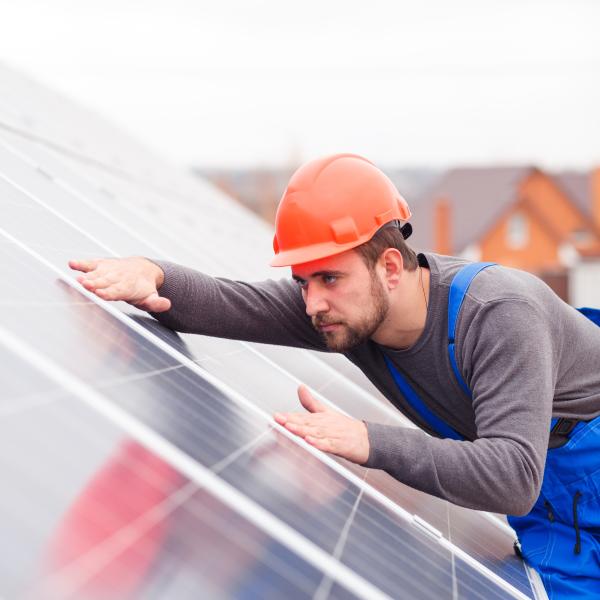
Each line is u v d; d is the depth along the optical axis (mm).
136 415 2135
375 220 3271
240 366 3898
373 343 3625
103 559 1464
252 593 1688
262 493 2271
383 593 2166
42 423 1757
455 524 3750
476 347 3133
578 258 48750
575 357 3414
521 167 52250
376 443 2936
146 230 6438
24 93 11922
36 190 4676
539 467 2957
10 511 1411
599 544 3588
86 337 2494
